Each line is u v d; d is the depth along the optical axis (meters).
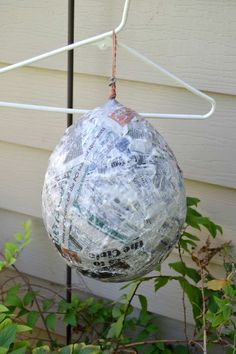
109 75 1.25
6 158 1.46
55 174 0.80
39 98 1.35
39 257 1.53
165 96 1.22
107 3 1.19
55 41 1.28
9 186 1.48
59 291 1.54
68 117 1.24
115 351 1.23
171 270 1.38
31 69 1.33
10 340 0.93
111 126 0.78
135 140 0.78
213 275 1.32
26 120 1.39
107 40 0.90
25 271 1.57
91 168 0.76
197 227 1.16
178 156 1.25
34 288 1.58
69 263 0.83
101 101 1.29
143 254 0.78
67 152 0.79
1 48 1.34
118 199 0.75
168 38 1.17
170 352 1.32
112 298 1.47
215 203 1.27
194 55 1.16
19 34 1.31
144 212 0.76
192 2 1.12
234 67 1.14
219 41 1.13
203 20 1.13
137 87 1.24
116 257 0.78
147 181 0.76
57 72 1.31
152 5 1.16
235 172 1.21
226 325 1.08
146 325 1.42
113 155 0.76
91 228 0.76
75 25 1.24
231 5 1.10
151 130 0.82
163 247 0.80
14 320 1.41
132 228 0.76
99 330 1.49
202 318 1.15
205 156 1.23
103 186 0.76
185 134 1.23
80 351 1.03
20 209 1.49
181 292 1.39
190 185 1.27
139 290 1.44
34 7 1.27
